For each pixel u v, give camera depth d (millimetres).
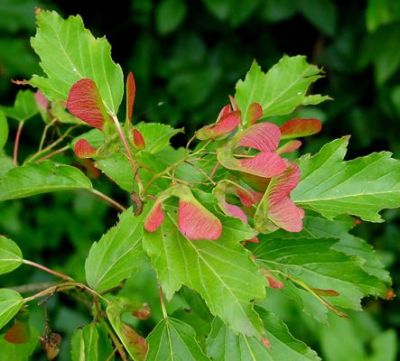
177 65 1217
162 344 466
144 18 1220
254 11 1142
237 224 439
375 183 500
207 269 433
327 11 1117
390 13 1019
